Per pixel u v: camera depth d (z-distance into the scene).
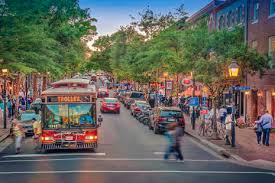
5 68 35.88
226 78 33.59
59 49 52.88
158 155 25.78
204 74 34.03
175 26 67.31
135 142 32.06
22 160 24.11
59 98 26.94
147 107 51.88
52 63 41.72
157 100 65.75
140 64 70.44
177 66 41.16
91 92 27.06
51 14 44.59
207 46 36.66
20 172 20.33
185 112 58.41
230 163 23.41
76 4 48.19
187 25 67.31
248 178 19.34
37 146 28.73
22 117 36.38
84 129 26.98
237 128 41.41
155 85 74.19
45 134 26.73
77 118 27.02
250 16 45.72
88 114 27.08
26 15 31.58
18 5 30.77
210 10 59.72
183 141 33.69
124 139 33.84
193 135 36.00
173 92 65.25
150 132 39.16
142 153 26.56
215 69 33.84
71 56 56.62
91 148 27.83
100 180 18.41
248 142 31.34
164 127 36.88
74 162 23.17
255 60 35.75
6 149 29.08
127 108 70.25
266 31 41.59
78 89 27.55
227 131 30.09
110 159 24.17
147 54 61.28
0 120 48.47
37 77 69.94
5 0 30.58
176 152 24.03
